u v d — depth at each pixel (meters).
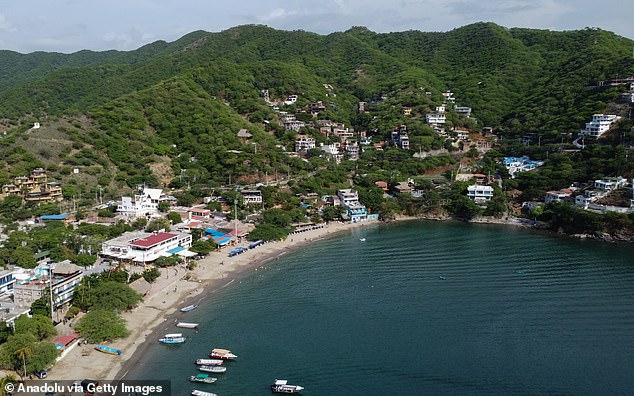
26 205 172.25
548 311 109.12
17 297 101.69
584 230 174.50
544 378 84.12
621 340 96.19
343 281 129.50
